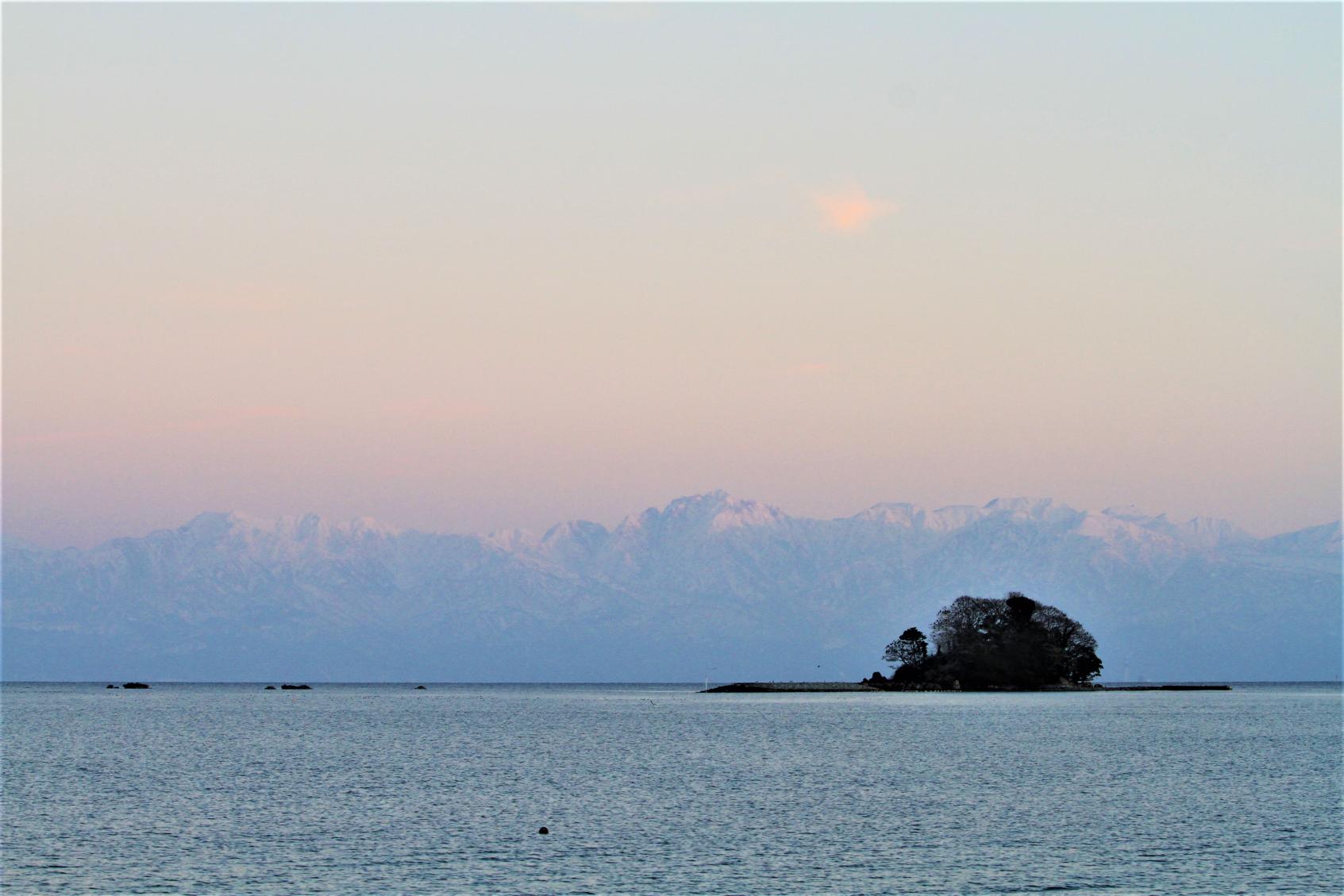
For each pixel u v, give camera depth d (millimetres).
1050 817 160000
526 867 129875
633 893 119500
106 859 134625
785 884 122625
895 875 125812
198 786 197250
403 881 124062
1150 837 145000
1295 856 134750
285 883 123250
